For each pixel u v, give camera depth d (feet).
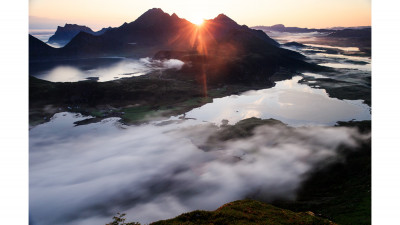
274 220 124.26
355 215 218.38
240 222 118.93
